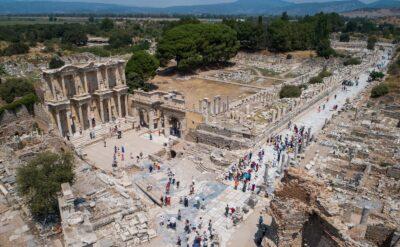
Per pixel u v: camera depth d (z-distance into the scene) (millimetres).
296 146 51812
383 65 141500
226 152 54219
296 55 159250
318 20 175750
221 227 36844
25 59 154250
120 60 72438
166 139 67812
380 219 33188
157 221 37906
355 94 95188
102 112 70125
